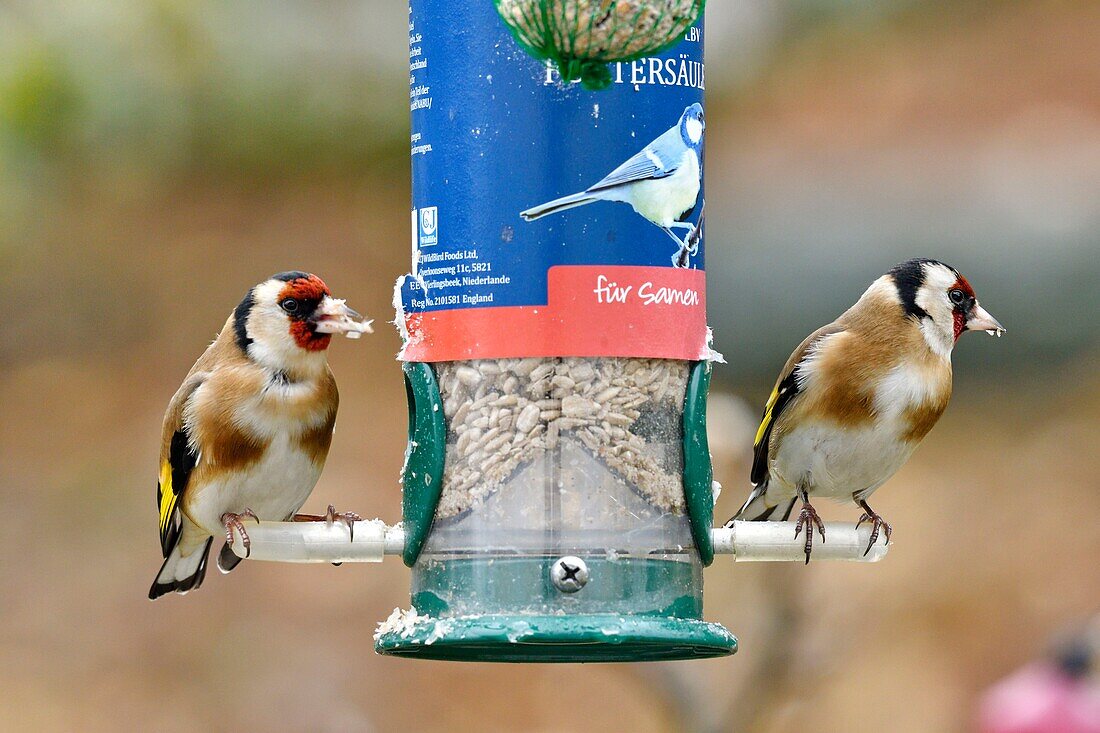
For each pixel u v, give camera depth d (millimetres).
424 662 14906
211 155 15180
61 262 17906
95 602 15297
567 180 6836
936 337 8617
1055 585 15617
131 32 13109
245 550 7180
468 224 6934
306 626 15102
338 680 14609
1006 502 16484
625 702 14359
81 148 13523
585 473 6875
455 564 6953
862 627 13281
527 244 6855
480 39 6918
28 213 16016
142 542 15953
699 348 7039
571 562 6789
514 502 6879
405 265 17812
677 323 6945
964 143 16625
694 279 7008
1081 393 16625
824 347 8641
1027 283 15602
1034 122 17188
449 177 6984
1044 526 16219
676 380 7012
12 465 16484
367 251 17891
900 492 16750
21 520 16031
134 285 17844
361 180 17625
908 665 14758
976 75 18078
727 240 15242
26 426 16781
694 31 7035
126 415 17094
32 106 12750
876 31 18203
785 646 10438
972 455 16906
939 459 16953
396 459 16438
